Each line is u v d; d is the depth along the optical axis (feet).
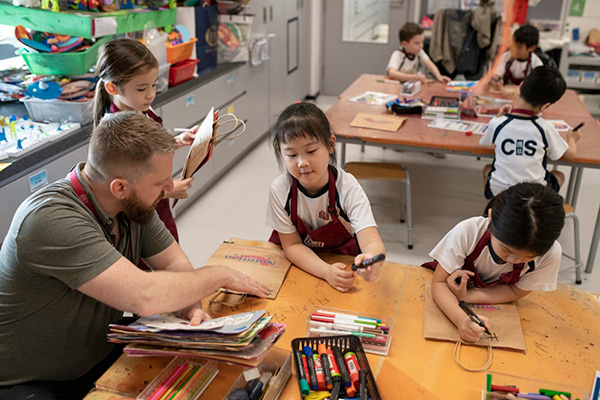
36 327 4.18
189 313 4.33
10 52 9.84
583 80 18.02
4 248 4.02
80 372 4.47
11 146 7.25
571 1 17.94
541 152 8.24
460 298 4.59
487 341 4.11
